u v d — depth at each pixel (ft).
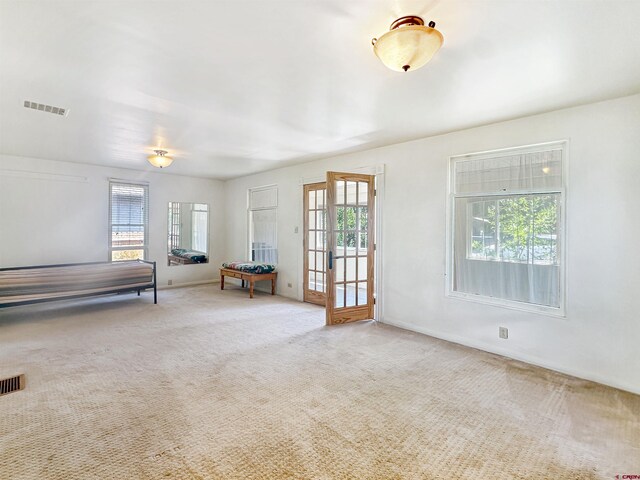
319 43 6.64
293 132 12.81
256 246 23.38
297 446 6.58
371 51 6.95
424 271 13.60
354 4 5.43
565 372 10.00
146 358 10.82
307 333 13.55
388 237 14.90
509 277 11.31
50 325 14.26
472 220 12.27
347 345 12.20
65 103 9.78
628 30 6.08
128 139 13.80
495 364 10.61
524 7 5.47
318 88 8.77
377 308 15.39
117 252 20.75
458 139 12.50
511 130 11.13
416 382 9.35
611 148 9.23
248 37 6.43
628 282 8.98
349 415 7.70
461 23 5.94
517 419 7.61
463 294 12.49
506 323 11.28
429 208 13.41
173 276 23.50
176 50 6.91
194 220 24.53
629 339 8.96
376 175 15.34
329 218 14.51
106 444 6.54
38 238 17.85
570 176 9.91
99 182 19.86
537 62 7.31
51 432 6.89
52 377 9.37
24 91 8.93
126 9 5.56
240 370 10.00
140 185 21.77
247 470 5.91
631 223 8.94
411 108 10.18
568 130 9.95
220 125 11.92
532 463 6.20
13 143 14.44
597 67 7.50
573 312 9.86
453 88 8.70
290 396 8.51
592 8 5.47
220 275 23.48
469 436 6.98
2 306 14.30
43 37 6.40
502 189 11.48
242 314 16.35
